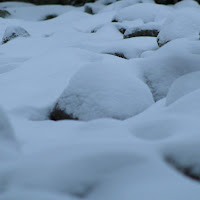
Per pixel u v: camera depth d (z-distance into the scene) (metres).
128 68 4.60
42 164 1.50
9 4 20.45
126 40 7.66
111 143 1.68
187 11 6.84
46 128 2.77
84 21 13.38
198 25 6.51
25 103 3.87
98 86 3.42
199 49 4.74
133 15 11.60
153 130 2.04
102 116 3.23
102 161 1.52
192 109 2.44
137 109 3.39
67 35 9.91
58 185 1.41
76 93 3.46
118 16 11.84
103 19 13.24
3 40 10.34
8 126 1.93
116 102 3.32
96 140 1.79
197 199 1.36
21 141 2.19
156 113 2.65
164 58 4.64
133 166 1.53
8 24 13.32
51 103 3.84
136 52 6.90
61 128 2.74
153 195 1.37
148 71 4.57
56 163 1.50
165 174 1.50
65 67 5.21
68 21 14.34
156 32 8.62
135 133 2.08
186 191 1.40
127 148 1.62
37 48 8.37
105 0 18.81
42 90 4.29
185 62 4.48
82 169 1.48
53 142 2.05
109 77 3.52
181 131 1.91
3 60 6.98
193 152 1.64
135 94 3.47
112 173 1.49
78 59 5.67
